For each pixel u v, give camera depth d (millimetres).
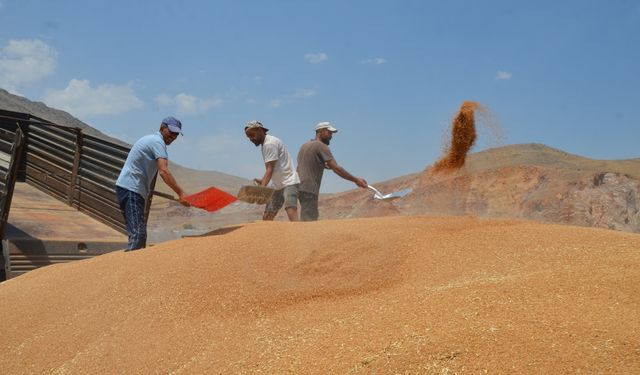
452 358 2438
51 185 8977
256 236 4676
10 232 7129
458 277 3455
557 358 2279
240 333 3375
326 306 3477
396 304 3158
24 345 3895
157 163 6238
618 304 2619
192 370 3117
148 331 3639
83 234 7473
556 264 3346
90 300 4168
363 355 2670
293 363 2822
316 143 7984
